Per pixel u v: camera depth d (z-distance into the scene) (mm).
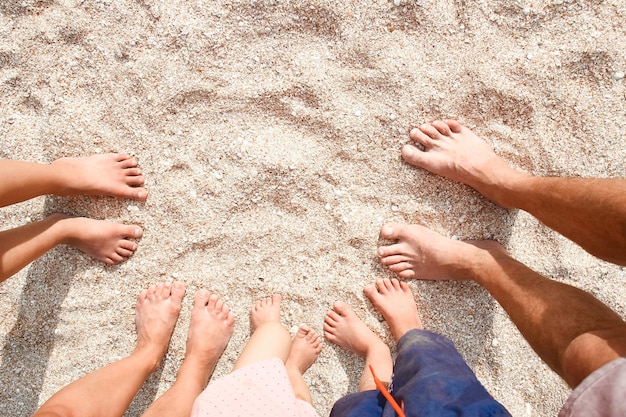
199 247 1868
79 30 1825
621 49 1828
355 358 1896
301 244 1872
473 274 1768
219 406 1495
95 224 1808
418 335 1573
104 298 1863
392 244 1876
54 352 1854
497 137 1866
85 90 1846
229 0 1825
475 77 1835
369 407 1381
